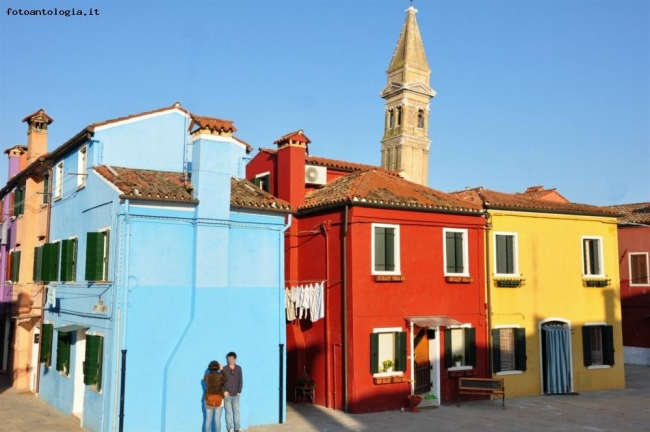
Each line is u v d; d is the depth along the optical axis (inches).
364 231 741.3
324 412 716.0
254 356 655.1
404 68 2437.3
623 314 1226.6
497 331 831.1
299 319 797.2
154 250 609.0
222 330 628.1
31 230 927.7
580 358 901.8
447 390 781.3
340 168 928.9
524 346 850.8
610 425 662.5
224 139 645.3
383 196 764.0
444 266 800.9
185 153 773.3
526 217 880.9
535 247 882.8
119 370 579.2
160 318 604.7
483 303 828.0
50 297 800.9
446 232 810.8
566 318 894.4
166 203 615.8
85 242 691.4
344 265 737.6
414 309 766.5
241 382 593.9
